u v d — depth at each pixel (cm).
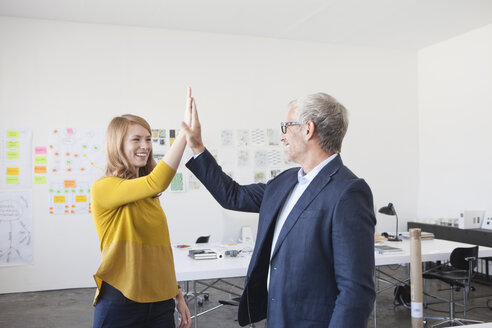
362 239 141
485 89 654
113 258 171
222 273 350
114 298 171
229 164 676
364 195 147
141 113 640
